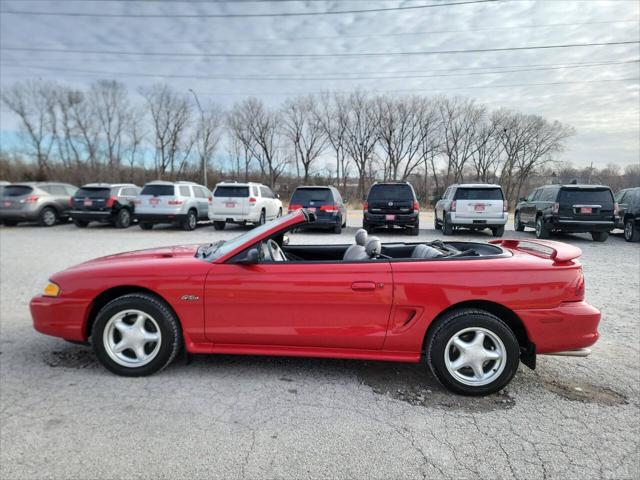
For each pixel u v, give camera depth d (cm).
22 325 461
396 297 309
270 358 377
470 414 285
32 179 4853
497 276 305
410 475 222
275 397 306
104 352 335
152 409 287
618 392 318
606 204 1211
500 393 316
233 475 221
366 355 322
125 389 315
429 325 312
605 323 480
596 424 273
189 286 325
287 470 225
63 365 358
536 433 262
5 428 262
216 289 323
